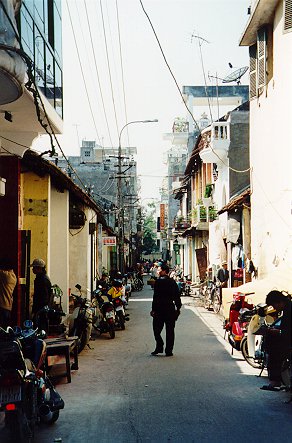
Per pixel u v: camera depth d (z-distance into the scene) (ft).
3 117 37.40
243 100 140.26
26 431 18.22
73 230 68.23
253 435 20.15
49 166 44.04
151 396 26.45
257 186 60.54
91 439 19.94
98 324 50.57
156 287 39.42
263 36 56.44
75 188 53.16
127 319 61.41
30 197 47.91
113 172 169.17
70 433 20.72
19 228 40.86
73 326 39.50
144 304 86.07
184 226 133.49
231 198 84.33
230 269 79.51
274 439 19.66
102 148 177.27
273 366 27.61
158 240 350.23
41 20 37.45
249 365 34.63
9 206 40.42
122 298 59.93
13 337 19.17
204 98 142.41
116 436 20.24
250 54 62.44
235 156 84.99
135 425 21.62
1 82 25.44
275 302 27.17
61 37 44.88
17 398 17.83
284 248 50.16
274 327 28.27
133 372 32.68
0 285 36.83
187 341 46.16
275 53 53.31
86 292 67.21
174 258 224.94
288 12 47.83
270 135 55.26
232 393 26.96
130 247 164.25
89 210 69.72
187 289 105.91
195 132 152.15
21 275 41.93
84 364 35.65
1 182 36.86
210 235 98.63
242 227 69.56
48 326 34.30
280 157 51.52
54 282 56.34
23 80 26.05
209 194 103.24
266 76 56.24
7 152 40.55
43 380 21.35
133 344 45.01
